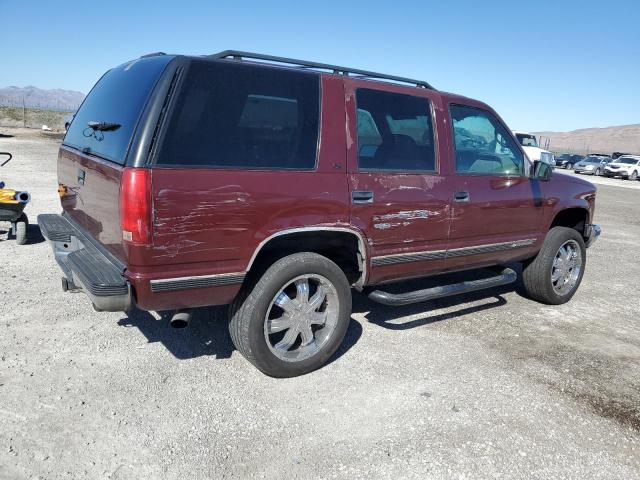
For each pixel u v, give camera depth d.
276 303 3.63
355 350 4.28
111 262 3.36
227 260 3.31
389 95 4.17
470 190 4.62
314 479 2.75
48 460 2.74
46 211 9.12
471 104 4.82
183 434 3.04
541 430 3.33
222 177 3.21
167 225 3.05
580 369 4.23
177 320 3.30
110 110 3.70
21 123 49.47
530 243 5.38
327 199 3.66
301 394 3.56
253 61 3.61
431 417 3.38
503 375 4.02
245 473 2.76
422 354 4.29
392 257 4.17
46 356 3.81
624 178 36.94
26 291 5.08
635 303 6.17
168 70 3.15
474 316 5.27
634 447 3.24
